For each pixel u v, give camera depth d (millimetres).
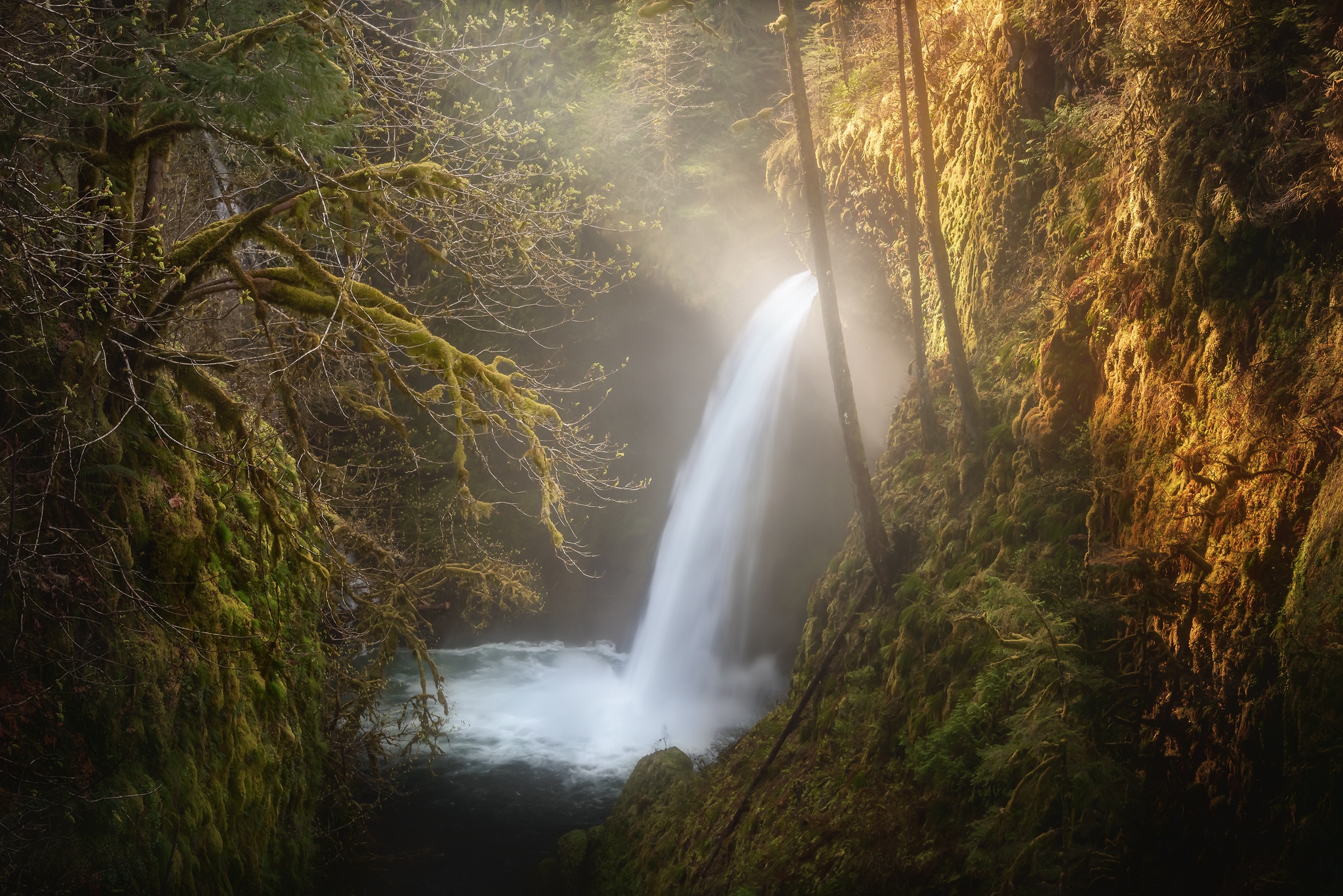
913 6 11844
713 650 26500
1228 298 8047
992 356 12992
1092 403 10367
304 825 12305
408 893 16156
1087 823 7301
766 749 14406
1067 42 12156
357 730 14898
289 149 8438
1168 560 7328
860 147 18141
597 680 26281
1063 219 11977
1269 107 7680
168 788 8555
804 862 10711
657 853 14477
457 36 10562
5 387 7613
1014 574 9875
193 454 9922
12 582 7383
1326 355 6824
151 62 7039
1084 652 7379
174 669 9023
